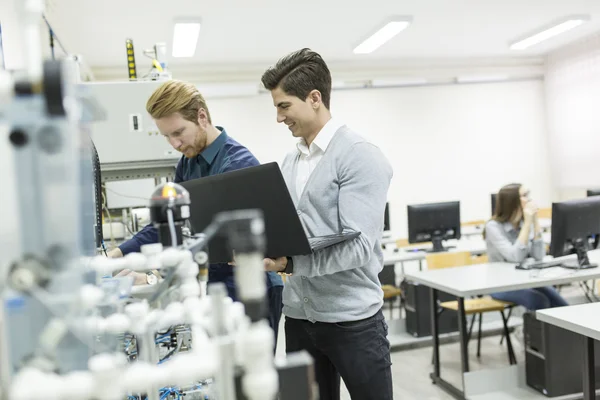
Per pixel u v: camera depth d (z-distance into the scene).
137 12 4.29
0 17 1.23
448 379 3.08
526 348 2.78
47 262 0.52
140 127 2.36
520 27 5.57
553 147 7.09
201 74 6.36
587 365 1.87
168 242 0.78
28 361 0.52
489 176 7.20
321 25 5.04
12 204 0.51
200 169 1.67
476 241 4.89
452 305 3.38
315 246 1.17
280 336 1.97
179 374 0.50
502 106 7.22
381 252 1.51
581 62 6.48
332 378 1.56
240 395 0.52
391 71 6.83
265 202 1.08
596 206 2.81
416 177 7.00
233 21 4.73
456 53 6.66
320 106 1.44
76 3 3.96
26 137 0.50
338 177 1.40
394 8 4.68
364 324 1.44
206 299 0.71
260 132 6.66
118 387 0.47
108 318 0.68
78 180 0.53
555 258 3.13
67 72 0.50
